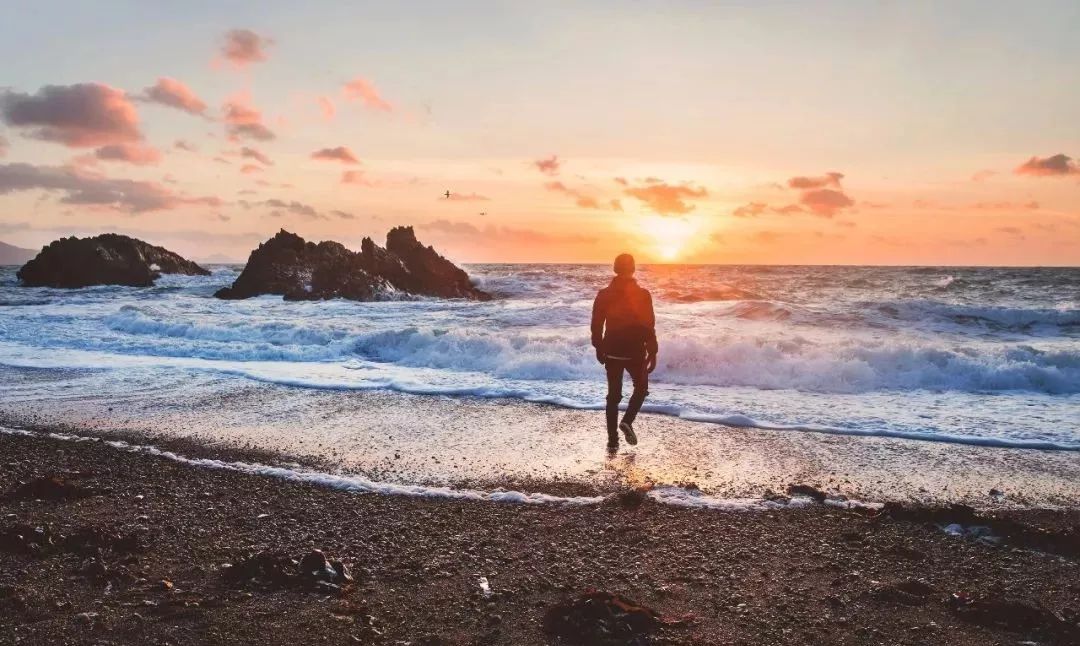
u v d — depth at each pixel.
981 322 18.11
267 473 6.57
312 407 9.59
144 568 4.39
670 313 19.39
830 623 3.71
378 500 5.83
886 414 9.10
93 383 11.27
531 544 4.87
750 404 9.69
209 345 15.02
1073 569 4.48
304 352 14.12
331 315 22.41
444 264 39.78
